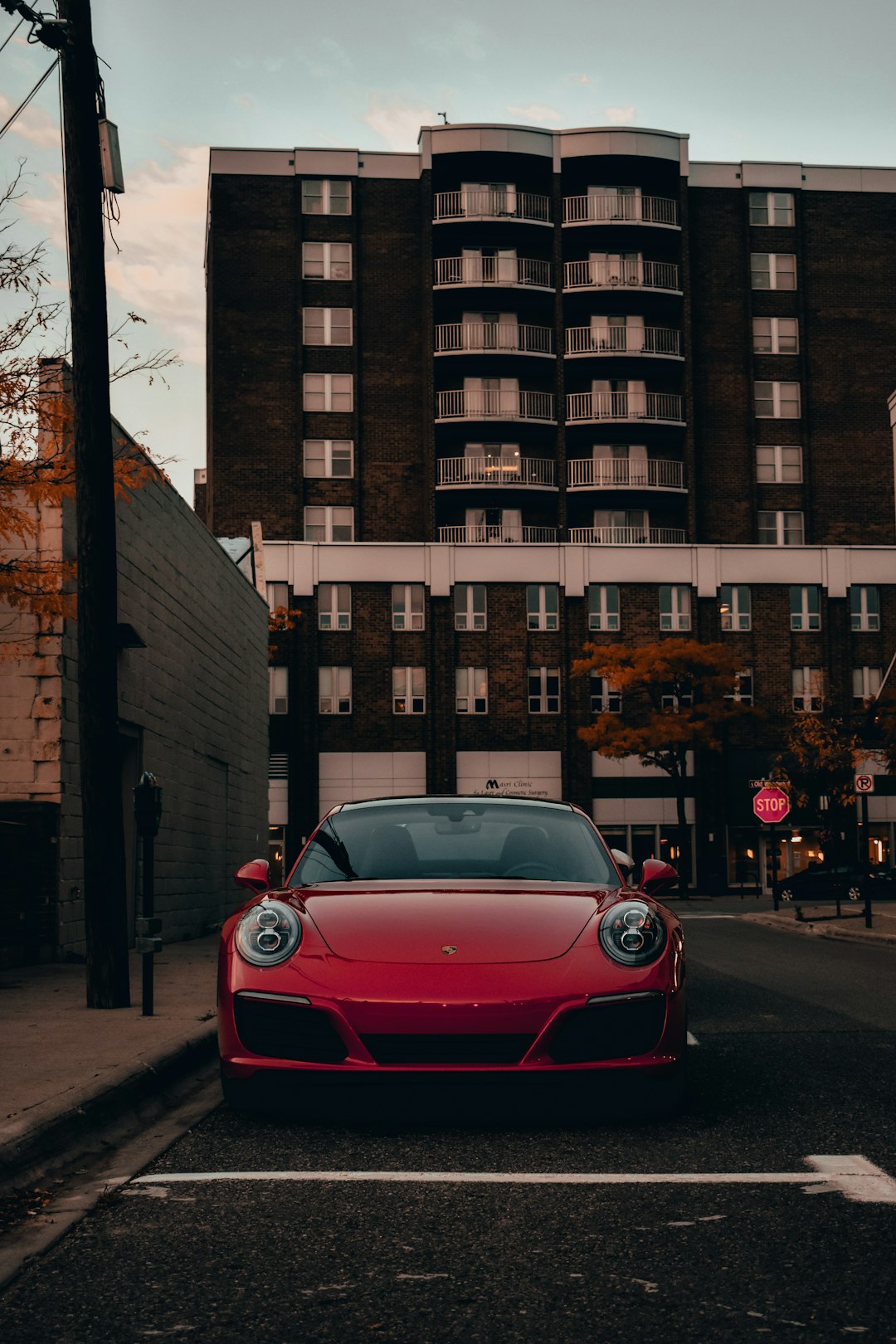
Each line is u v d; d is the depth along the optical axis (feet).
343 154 162.91
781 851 156.76
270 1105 18.61
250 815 80.94
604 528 161.68
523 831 23.09
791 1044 26.37
